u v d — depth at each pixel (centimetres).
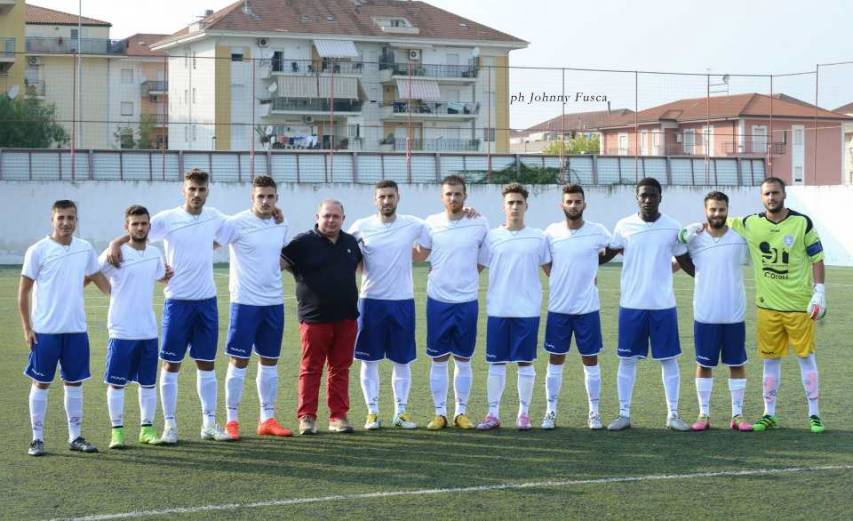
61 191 3466
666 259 894
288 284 2539
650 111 5212
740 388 901
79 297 814
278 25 5653
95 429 898
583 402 1020
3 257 3422
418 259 942
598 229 902
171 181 3572
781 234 884
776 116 4878
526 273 895
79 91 4253
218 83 5228
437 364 912
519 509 646
